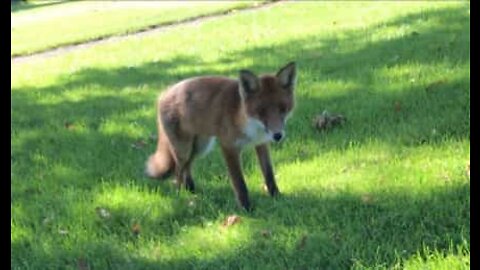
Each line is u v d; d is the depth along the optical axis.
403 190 3.80
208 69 6.51
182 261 3.54
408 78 5.24
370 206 3.73
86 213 3.97
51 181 4.42
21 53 10.23
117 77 6.79
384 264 3.32
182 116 4.08
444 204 3.64
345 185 3.93
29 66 8.69
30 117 5.65
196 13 12.24
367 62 5.82
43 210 4.07
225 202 4.02
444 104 4.67
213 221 3.82
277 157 4.39
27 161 4.77
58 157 4.77
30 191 4.35
